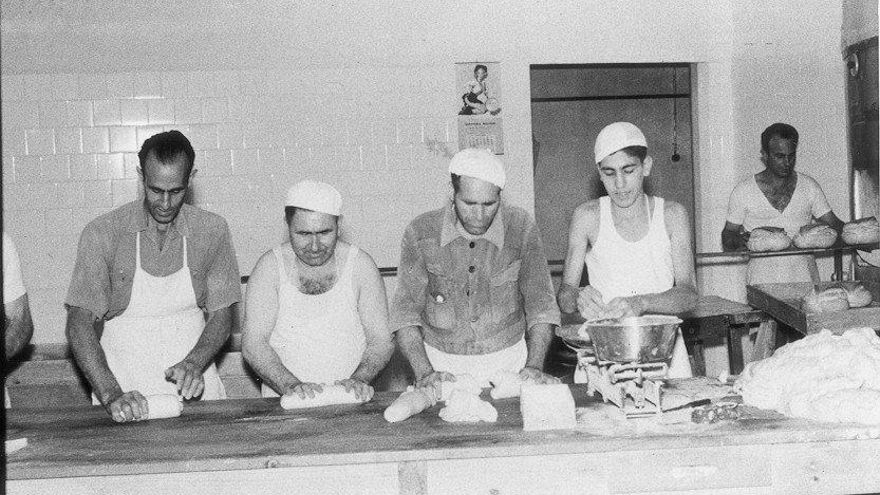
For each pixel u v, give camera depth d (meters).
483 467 2.06
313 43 5.45
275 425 2.35
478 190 2.56
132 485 2.06
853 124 4.41
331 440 2.17
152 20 5.34
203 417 2.48
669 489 2.07
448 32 5.54
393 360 5.02
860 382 2.21
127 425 2.43
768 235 4.46
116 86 5.36
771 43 5.53
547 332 2.83
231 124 5.43
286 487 2.06
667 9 5.74
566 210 5.98
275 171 5.47
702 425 2.16
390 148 5.52
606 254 3.10
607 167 2.87
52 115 5.34
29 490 2.06
